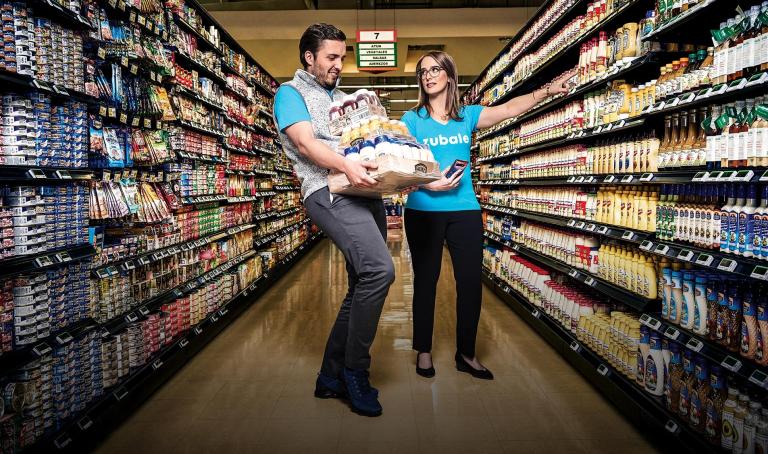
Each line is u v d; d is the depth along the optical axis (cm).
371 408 243
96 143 246
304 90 241
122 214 260
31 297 191
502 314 439
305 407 254
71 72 221
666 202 238
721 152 191
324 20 829
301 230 877
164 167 334
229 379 293
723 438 179
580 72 329
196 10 425
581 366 296
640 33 268
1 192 188
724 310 189
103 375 235
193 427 233
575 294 340
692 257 201
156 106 306
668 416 209
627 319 258
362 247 228
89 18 245
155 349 289
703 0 199
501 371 301
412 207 298
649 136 257
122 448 214
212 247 416
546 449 211
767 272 161
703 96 197
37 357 187
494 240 600
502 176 575
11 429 173
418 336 297
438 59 290
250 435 225
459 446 214
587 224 319
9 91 200
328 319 428
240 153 540
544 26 418
